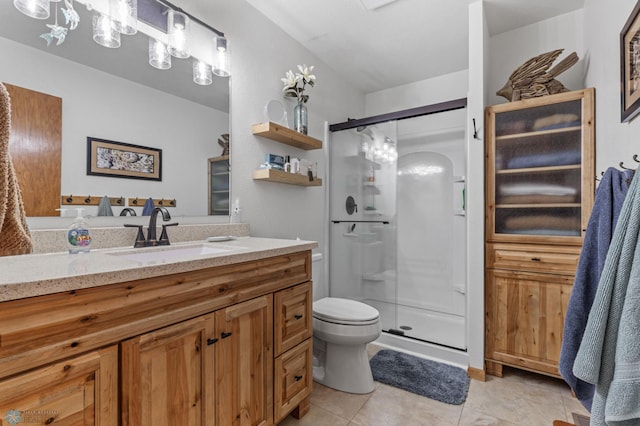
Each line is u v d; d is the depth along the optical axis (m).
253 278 1.23
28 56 1.10
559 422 1.09
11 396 0.63
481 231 1.95
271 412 1.31
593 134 1.74
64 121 1.19
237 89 1.87
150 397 0.87
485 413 1.56
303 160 2.22
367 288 2.96
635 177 0.68
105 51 1.31
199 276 1.01
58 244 1.14
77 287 0.72
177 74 1.57
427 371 1.97
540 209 1.89
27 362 0.65
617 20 1.41
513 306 1.90
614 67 1.45
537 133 1.88
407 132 3.11
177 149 1.57
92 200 1.27
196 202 1.65
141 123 1.43
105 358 0.78
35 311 0.67
